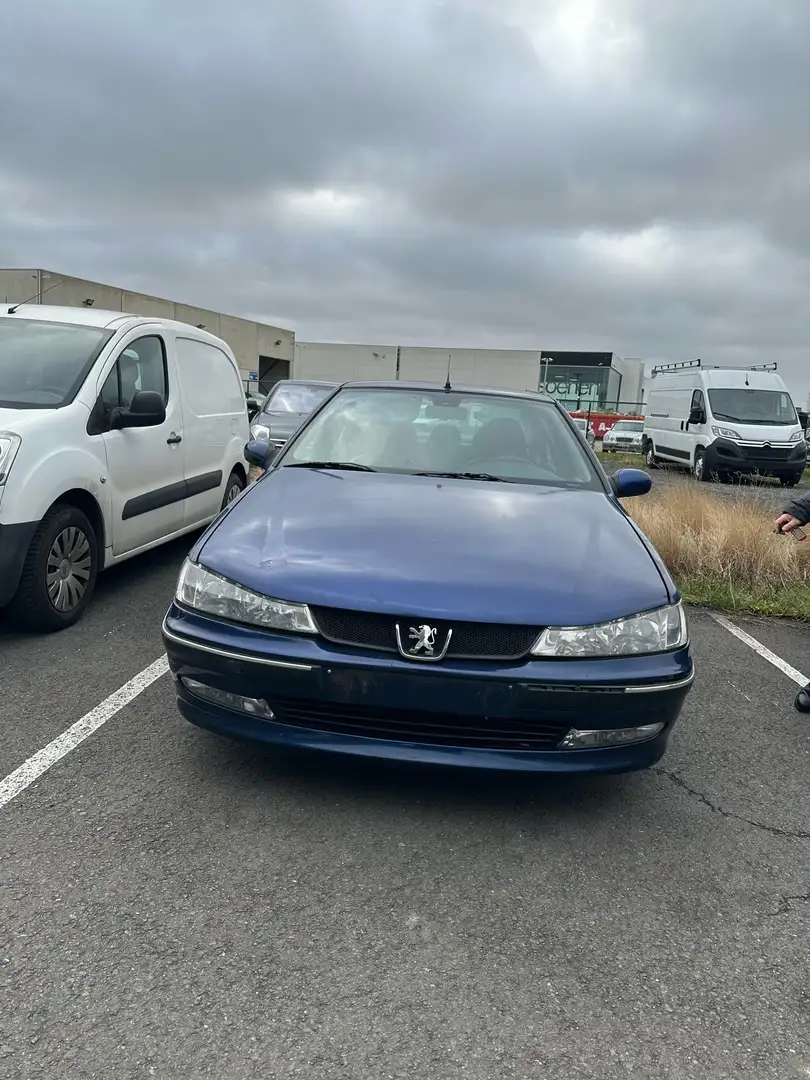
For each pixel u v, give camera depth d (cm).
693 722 383
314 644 255
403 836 264
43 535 423
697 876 254
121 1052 174
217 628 265
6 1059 171
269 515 312
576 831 276
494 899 236
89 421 464
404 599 254
